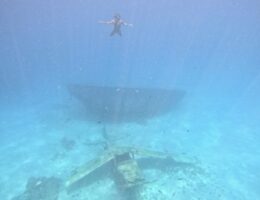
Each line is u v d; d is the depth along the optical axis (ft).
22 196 33.71
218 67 135.44
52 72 137.69
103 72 133.59
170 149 44.96
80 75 126.11
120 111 55.93
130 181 29.17
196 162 40.63
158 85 99.14
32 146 48.42
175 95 61.21
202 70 126.31
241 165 40.52
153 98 57.21
